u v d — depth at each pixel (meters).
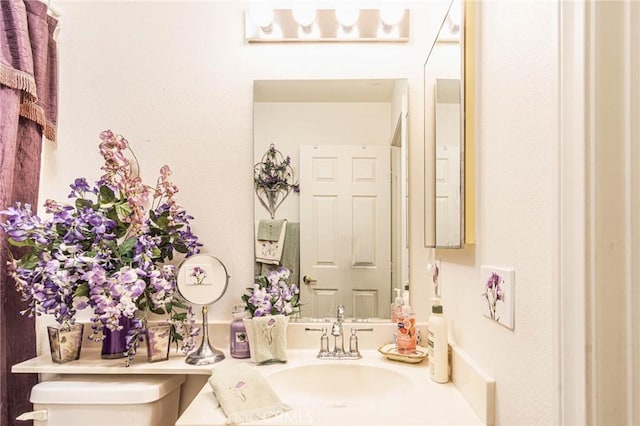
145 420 1.06
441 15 1.23
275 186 1.40
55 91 1.35
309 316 1.38
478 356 0.88
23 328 1.21
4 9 1.15
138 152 1.39
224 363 1.18
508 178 0.73
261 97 1.40
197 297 1.23
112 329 1.07
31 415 1.04
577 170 0.52
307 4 1.35
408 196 1.38
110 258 1.10
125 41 1.39
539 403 0.61
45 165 1.37
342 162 1.40
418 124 1.39
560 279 0.54
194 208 1.39
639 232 0.51
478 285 0.88
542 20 0.62
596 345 0.50
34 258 1.09
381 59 1.39
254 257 1.39
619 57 0.52
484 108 0.86
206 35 1.40
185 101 1.39
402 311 1.25
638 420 0.50
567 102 0.54
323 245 1.39
